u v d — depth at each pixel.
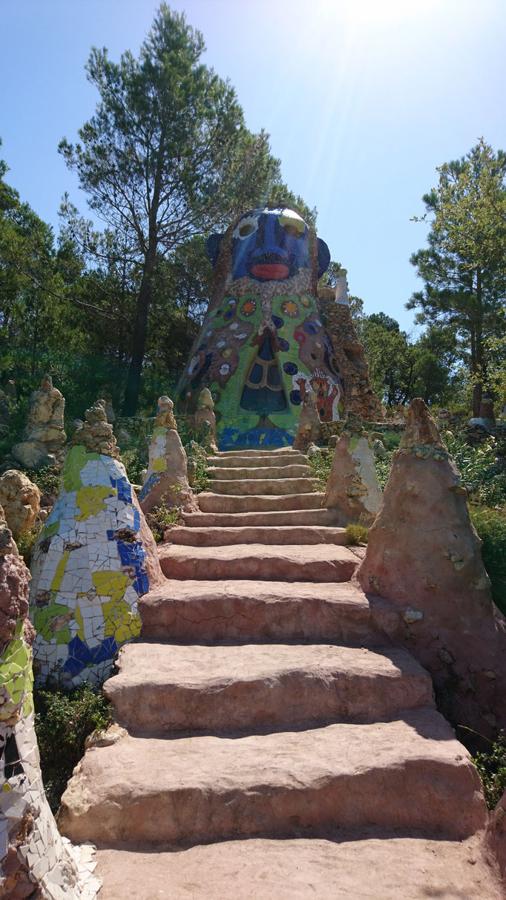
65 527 5.23
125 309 20.22
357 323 35.78
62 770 4.06
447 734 4.09
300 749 3.91
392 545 5.59
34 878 2.59
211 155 19.09
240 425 15.42
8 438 10.58
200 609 5.31
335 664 4.64
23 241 17.83
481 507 8.12
